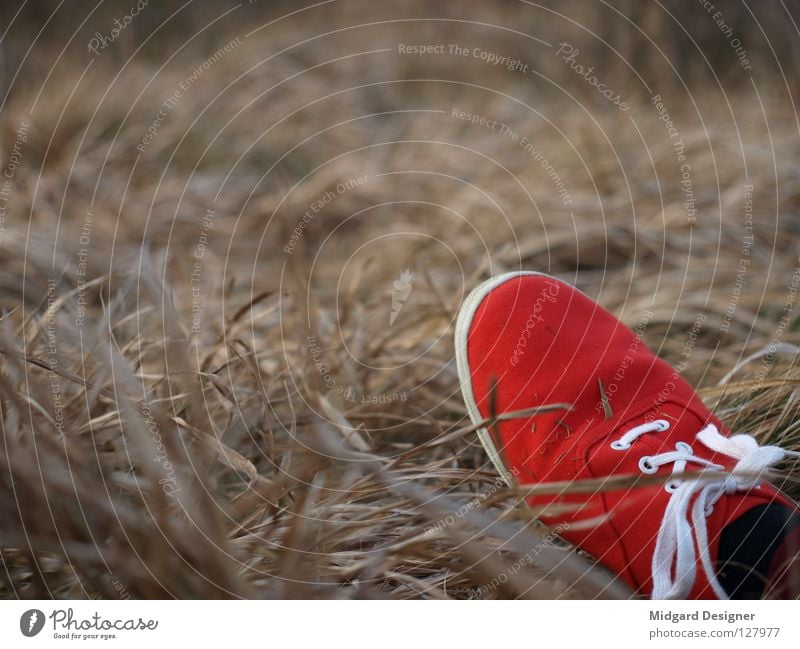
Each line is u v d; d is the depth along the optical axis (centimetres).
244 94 259
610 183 197
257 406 112
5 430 82
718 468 89
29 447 87
